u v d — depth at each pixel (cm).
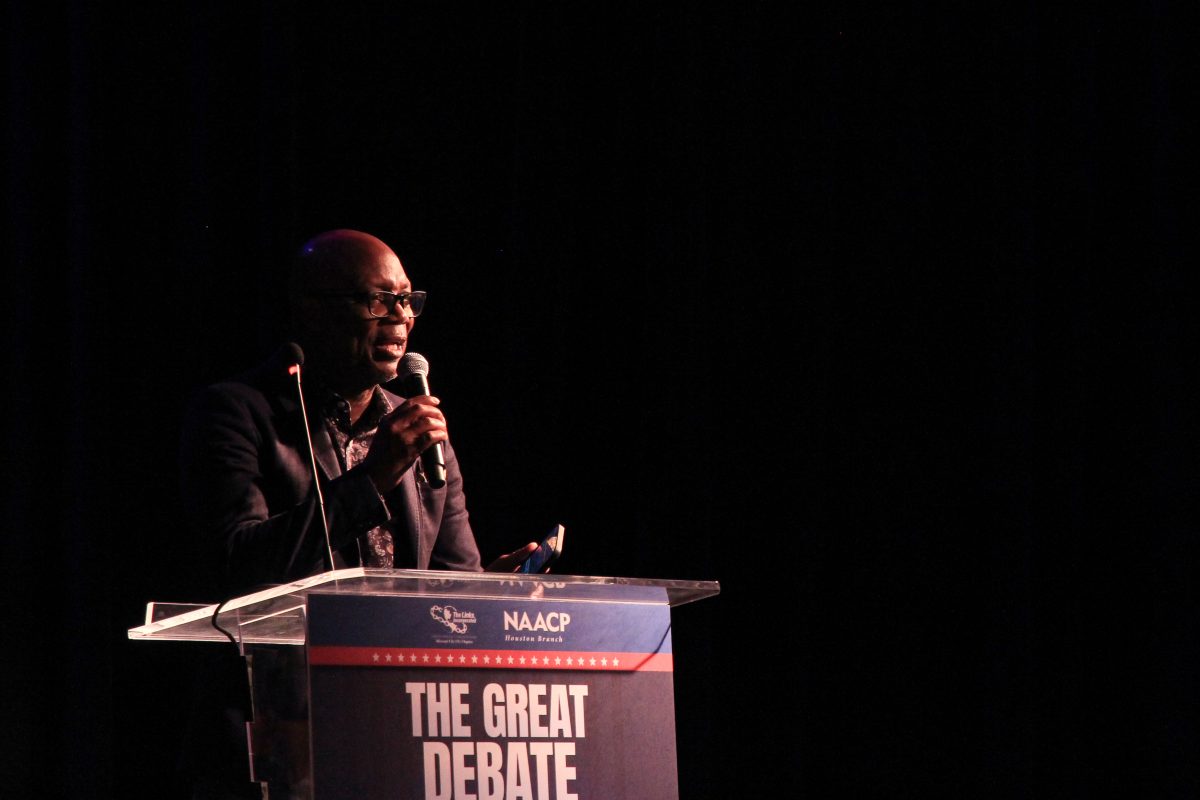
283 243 798
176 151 793
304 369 542
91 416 744
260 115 807
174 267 782
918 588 883
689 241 902
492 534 841
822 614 880
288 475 506
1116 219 913
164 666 741
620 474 876
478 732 355
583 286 889
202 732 455
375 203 842
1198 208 889
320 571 437
